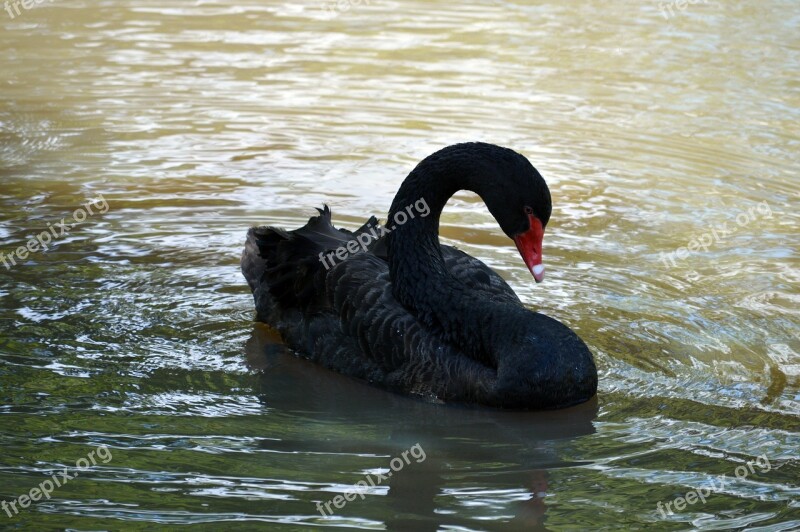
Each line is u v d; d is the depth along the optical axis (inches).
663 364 426.0
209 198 611.5
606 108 789.9
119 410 382.9
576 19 1050.7
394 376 416.8
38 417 373.4
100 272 507.2
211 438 366.3
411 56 922.1
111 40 954.7
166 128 734.5
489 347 404.5
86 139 705.6
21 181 626.2
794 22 1027.3
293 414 391.2
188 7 1083.9
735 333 452.8
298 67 885.2
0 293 476.1
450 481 342.3
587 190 634.8
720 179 655.8
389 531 307.3
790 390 402.6
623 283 506.9
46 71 855.7
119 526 305.4
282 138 720.3
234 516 313.6
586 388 396.8
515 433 379.6
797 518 317.1
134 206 594.9
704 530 310.2
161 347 438.9
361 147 703.7
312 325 443.8
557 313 471.2
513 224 413.4
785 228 581.9
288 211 594.6
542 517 318.0
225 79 848.9
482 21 1042.1
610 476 345.1
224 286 503.2
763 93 822.5
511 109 784.9
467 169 418.6
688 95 819.4
